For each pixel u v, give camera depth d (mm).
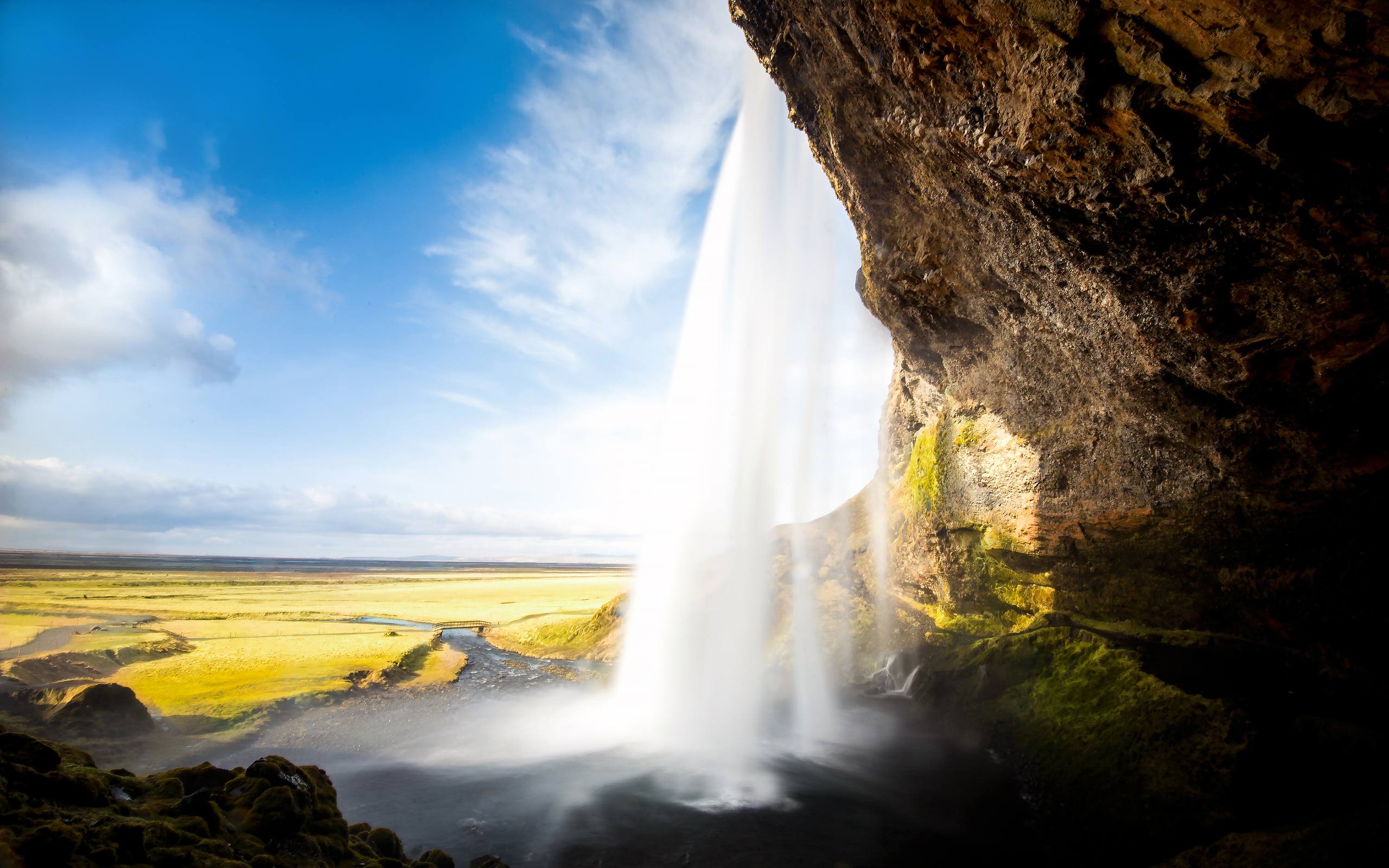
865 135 16625
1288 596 14531
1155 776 11555
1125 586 17672
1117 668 14516
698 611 28938
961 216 15867
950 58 11570
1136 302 13336
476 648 35938
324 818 8539
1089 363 16875
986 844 12242
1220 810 10328
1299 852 8484
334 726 19656
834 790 15023
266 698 21578
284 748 17703
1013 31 10102
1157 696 12836
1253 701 12047
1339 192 9242
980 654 18953
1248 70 8211
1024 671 17188
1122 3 8531
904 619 25609
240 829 7387
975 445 22719
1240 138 9117
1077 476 19047
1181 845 10320
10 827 5465
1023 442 20891
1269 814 10094
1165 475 16719
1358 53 7328
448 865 9305
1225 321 12352
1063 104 10195
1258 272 11250
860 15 12453
